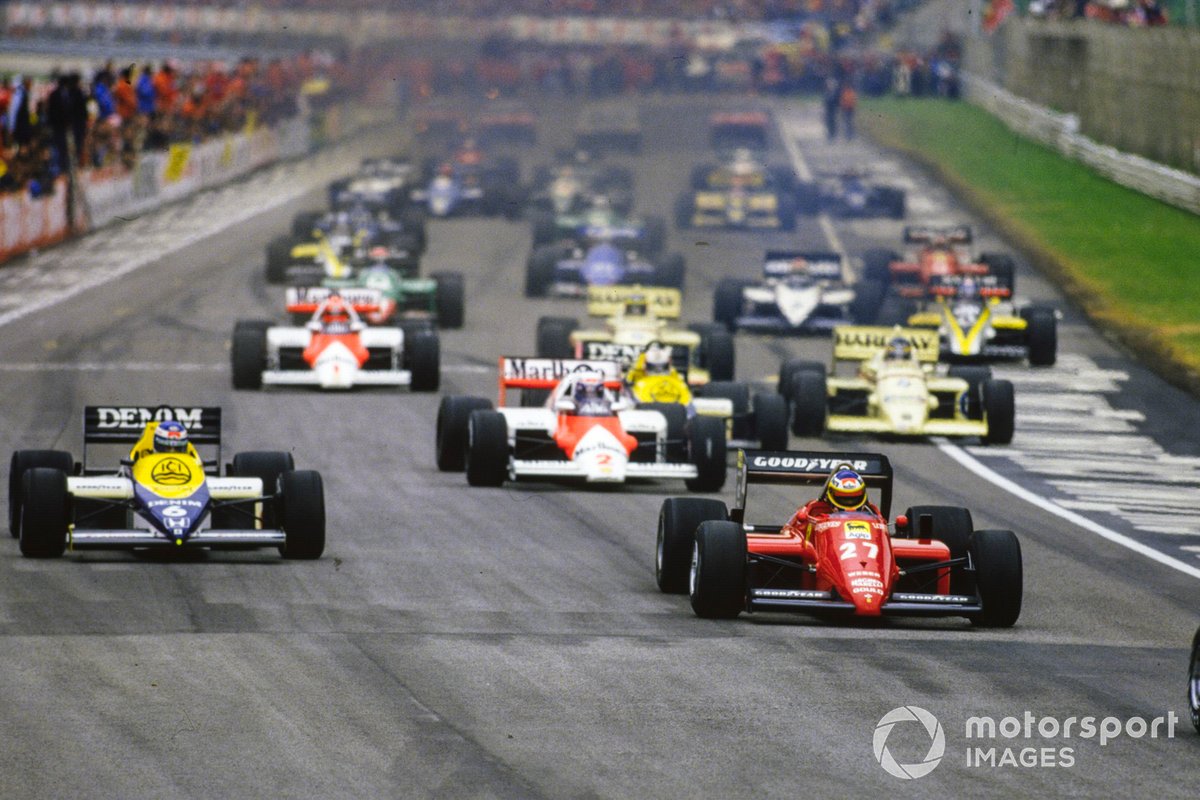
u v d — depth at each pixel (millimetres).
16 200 160125
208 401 98375
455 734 39812
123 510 64500
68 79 169750
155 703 41781
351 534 66375
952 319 114938
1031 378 113750
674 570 56344
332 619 51844
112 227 183375
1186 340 123125
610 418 76500
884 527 53594
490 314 137000
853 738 40094
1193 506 79812
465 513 71125
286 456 64625
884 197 195500
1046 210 193375
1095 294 143625
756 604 51562
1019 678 46375
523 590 57188
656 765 37844
